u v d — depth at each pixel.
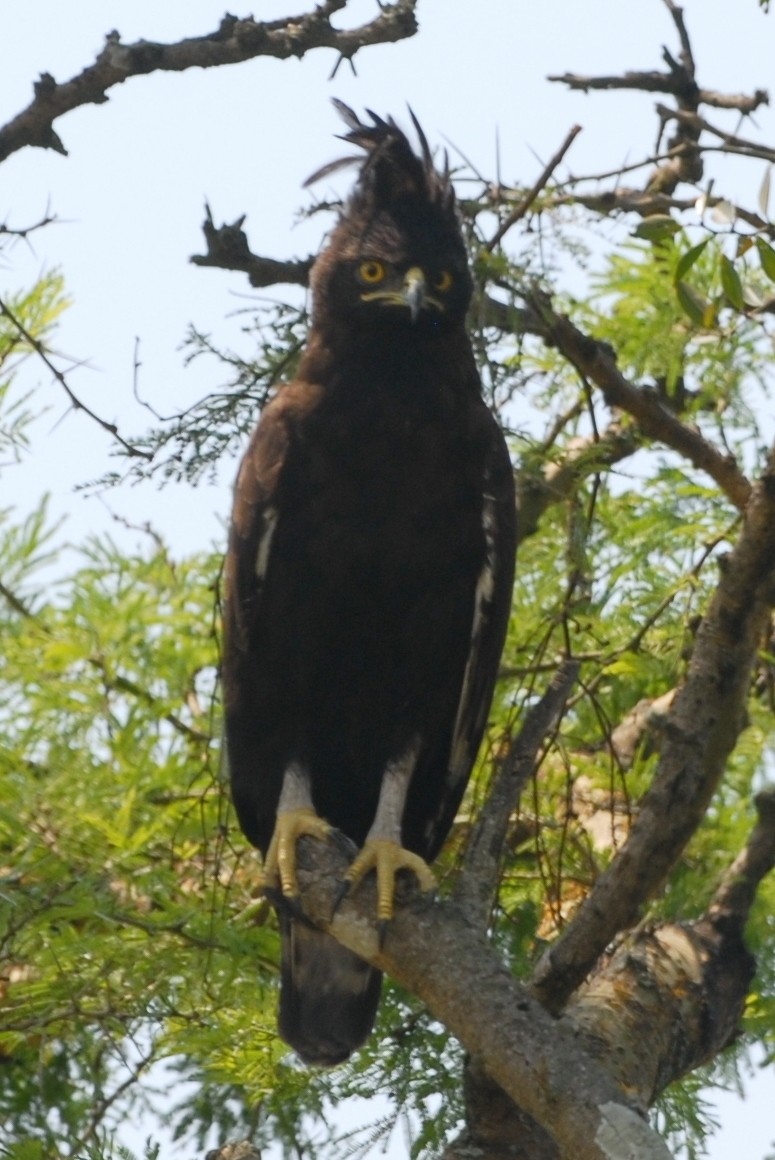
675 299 11.49
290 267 10.34
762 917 10.24
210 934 9.70
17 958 9.81
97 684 11.30
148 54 8.87
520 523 11.56
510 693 12.02
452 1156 8.13
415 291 9.99
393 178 10.55
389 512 10.05
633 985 8.72
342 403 10.12
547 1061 6.60
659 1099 10.13
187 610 12.06
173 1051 9.88
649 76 11.09
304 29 8.90
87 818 9.97
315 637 10.16
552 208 10.26
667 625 11.62
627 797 10.12
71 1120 10.61
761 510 7.98
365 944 8.49
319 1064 9.60
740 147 10.09
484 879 7.86
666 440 10.70
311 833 9.27
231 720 10.36
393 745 10.45
